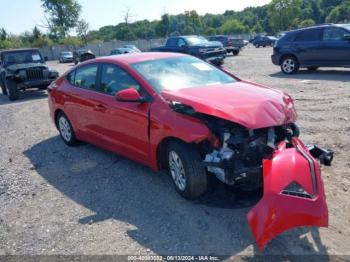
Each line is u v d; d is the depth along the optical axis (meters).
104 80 5.61
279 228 3.20
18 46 71.00
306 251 3.43
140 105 4.75
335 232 3.70
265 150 3.95
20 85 13.85
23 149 7.12
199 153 4.22
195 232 3.83
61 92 6.60
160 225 4.00
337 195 4.39
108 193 4.86
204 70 5.46
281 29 88.94
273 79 13.87
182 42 20.81
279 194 3.27
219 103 4.07
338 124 7.15
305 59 14.66
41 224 4.23
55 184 5.30
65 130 6.88
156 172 5.36
